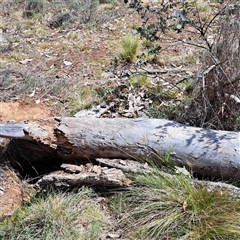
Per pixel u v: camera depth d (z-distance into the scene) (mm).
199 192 1968
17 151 2486
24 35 4469
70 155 2299
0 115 2955
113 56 3777
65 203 2035
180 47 3826
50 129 2297
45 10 5109
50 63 3764
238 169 2070
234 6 2477
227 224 1833
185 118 2621
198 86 2615
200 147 2117
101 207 2088
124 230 1919
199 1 4723
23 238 1900
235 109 2477
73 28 4582
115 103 3010
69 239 1863
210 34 3852
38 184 2152
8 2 5430
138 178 2078
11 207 2162
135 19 4672
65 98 3168
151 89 3109
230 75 2408
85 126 2260
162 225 1875
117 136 2207
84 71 3568
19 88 3281
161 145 2162
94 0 5078
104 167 2191
